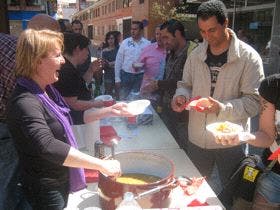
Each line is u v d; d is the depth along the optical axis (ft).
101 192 5.03
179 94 8.00
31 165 5.28
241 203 6.45
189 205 5.41
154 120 10.09
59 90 7.83
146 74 14.32
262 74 7.37
